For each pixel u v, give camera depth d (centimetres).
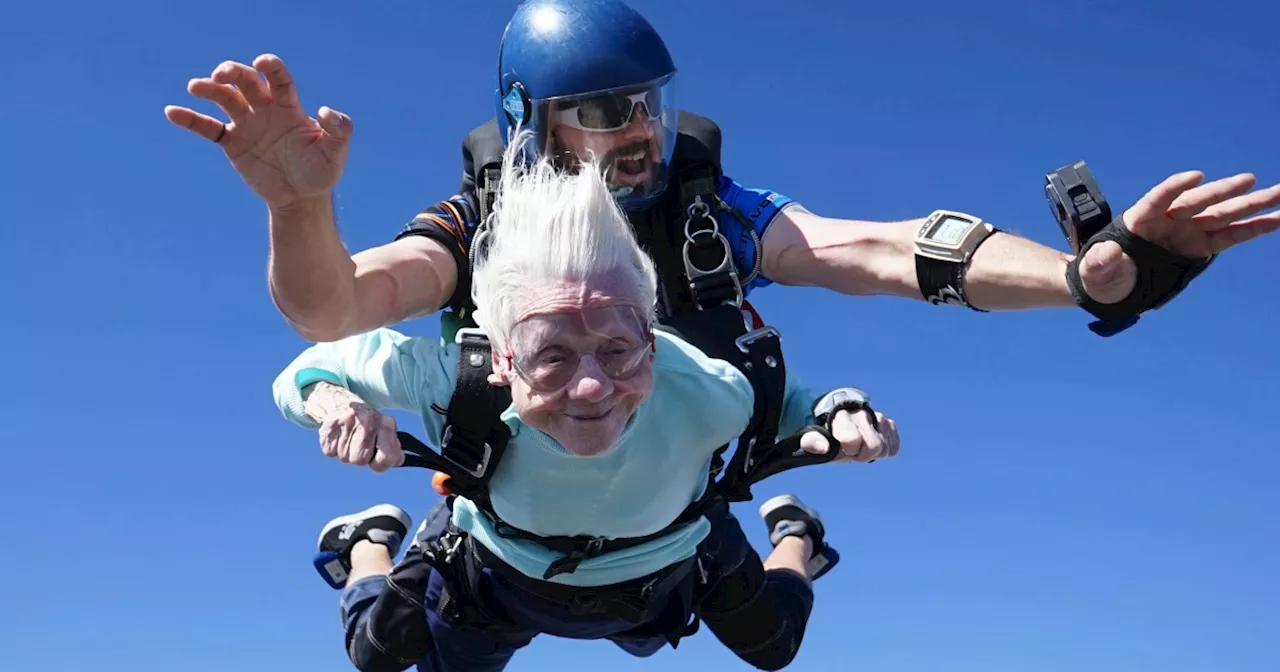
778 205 459
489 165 458
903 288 422
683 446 401
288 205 338
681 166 456
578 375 361
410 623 526
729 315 428
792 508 624
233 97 317
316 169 327
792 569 599
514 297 364
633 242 373
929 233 409
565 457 390
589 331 359
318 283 355
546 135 452
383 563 580
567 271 360
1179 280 350
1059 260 383
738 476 416
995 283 394
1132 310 358
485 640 511
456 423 387
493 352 379
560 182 377
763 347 416
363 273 389
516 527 426
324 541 593
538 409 367
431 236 435
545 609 470
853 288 439
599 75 443
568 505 408
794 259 448
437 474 451
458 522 455
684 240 449
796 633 574
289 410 407
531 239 366
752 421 411
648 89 446
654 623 501
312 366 410
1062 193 362
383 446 360
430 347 402
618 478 399
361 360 407
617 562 438
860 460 396
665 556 445
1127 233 347
